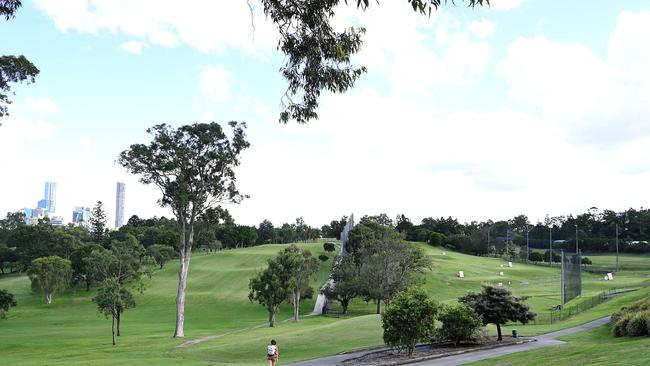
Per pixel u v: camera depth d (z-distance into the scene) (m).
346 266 82.31
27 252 138.50
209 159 59.03
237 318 79.38
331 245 137.12
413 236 189.00
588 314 54.84
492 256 164.00
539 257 148.00
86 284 117.06
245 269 120.81
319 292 93.44
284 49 14.73
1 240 178.00
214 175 60.09
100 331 64.50
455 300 68.25
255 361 35.62
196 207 60.00
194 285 106.88
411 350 32.06
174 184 58.22
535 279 108.31
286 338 43.72
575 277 74.81
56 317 85.38
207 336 53.91
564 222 197.12
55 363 35.19
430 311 31.98
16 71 34.59
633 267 132.12
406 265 79.38
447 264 122.69
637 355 20.17
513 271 120.81
